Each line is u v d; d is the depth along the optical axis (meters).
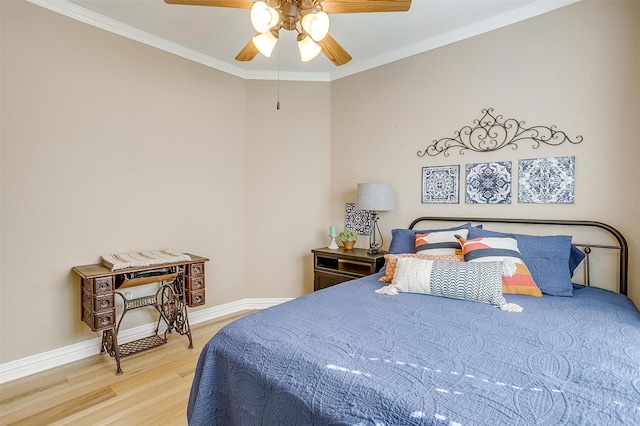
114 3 2.41
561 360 1.13
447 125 2.89
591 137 2.23
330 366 1.12
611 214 2.17
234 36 2.89
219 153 3.43
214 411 1.39
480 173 2.71
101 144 2.62
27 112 2.27
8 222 2.21
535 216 2.46
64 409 1.90
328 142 3.76
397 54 3.18
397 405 0.91
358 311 1.65
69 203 2.47
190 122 3.19
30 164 2.29
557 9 2.35
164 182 3.01
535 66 2.44
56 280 2.42
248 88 3.65
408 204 3.15
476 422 0.83
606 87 2.18
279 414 1.11
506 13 2.53
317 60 3.38
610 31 2.16
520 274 1.96
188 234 3.20
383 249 3.35
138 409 1.90
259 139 3.67
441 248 2.36
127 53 2.75
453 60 2.85
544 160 2.42
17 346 2.26
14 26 2.21
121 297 2.71
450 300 1.83
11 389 2.10
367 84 3.43
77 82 2.49
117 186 2.72
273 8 1.71
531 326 1.45
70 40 2.44
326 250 3.36
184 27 2.74
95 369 2.36
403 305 1.75
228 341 1.42
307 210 3.75
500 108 2.61
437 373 1.06
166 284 2.76
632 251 2.11
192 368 2.38
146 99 2.88
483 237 2.23
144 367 2.39
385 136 3.31
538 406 0.88
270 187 3.70
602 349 1.22
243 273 3.69
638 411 0.85
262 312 1.66
